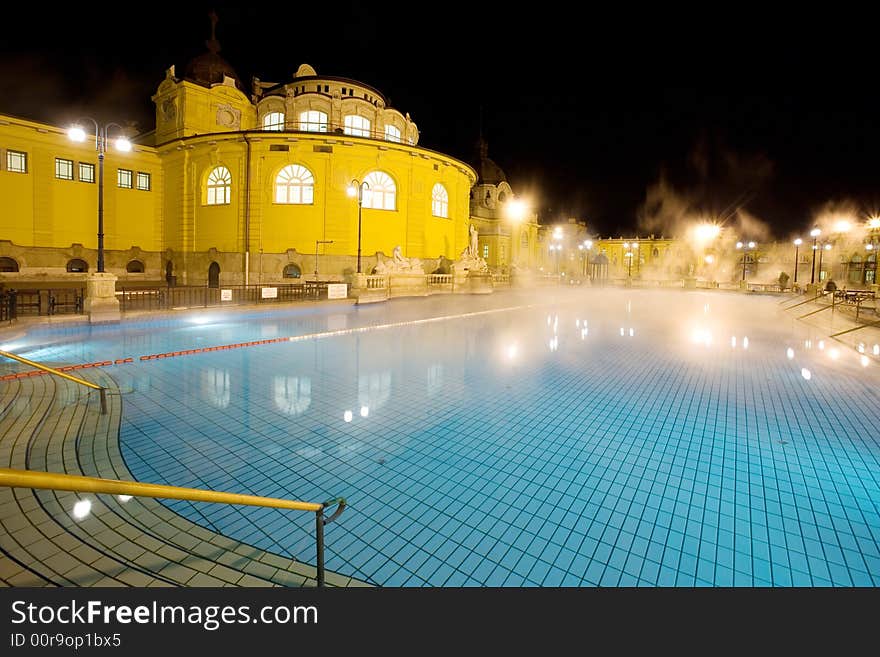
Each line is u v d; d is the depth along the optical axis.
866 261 45.03
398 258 27.66
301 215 28.62
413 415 7.11
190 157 29.66
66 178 27.19
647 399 8.07
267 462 5.41
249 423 6.61
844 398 8.20
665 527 4.27
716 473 5.34
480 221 52.44
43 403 6.90
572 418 7.09
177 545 3.67
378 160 29.61
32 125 25.48
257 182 28.17
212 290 24.17
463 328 15.99
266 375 9.19
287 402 7.58
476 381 9.05
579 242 72.81
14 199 25.41
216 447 5.77
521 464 5.52
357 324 15.91
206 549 3.65
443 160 33.38
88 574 3.21
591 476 5.24
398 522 4.27
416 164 31.48
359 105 31.48
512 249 55.62
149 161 30.69
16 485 1.75
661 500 4.74
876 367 10.61
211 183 29.62
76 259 27.66
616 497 4.79
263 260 28.42
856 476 5.28
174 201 30.48
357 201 29.39
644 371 10.06
